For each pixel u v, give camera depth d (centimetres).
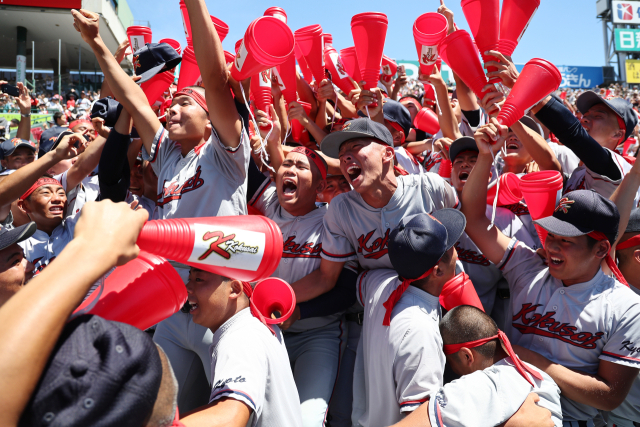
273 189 318
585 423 242
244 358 195
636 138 597
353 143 264
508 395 198
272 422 199
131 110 280
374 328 246
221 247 161
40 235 338
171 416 109
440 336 228
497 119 242
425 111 452
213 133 250
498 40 264
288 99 336
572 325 240
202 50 221
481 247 279
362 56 295
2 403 79
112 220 104
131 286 150
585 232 234
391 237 236
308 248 294
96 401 91
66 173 360
